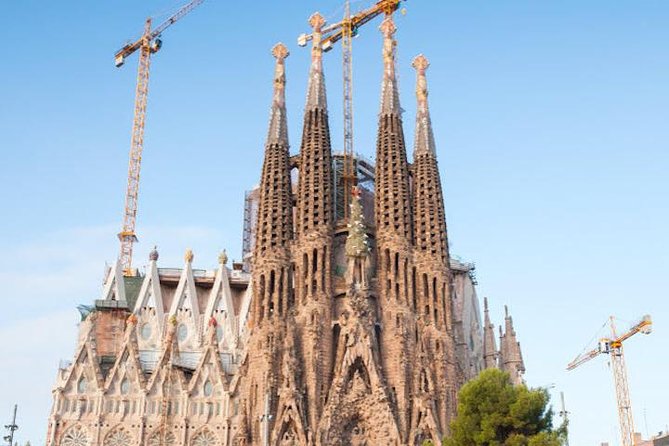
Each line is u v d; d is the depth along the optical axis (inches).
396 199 4237.2
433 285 4111.7
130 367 4163.4
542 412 2458.2
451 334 4037.9
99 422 4020.7
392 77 4591.5
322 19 4729.3
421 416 3698.3
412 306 4028.1
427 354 3909.9
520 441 2347.4
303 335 3880.4
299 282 4018.2
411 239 4197.8
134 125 6269.7
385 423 3668.8
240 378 4131.4
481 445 2410.2
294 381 3708.2
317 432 3631.9
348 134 5059.1
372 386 3740.2
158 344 4522.6
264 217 4165.8
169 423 4062.5
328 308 3949.3
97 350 4404.5
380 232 4188.0
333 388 3725.4
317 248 4050.2
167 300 4795.8
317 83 4483.3
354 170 4798.2
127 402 4087.1
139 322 4586.6
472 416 2466.8
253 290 4052.7
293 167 4441.4
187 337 4564.5
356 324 3841.0
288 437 3631.9
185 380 4173.2
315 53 4584.2
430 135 4520.2
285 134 4407.0
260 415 3690.9
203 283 4857.3
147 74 6461.6
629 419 5231.3
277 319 3909.9
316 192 4192.9
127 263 5871.1
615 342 5393.7
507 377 2536.9
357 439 3715.6
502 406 2439.7
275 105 4473.4
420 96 4645.7
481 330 5236.2
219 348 4537.4
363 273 3991.1
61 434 3998.5
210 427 4079.7
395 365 3853.3
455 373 3954.2
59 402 4047.7
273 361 3794.3
